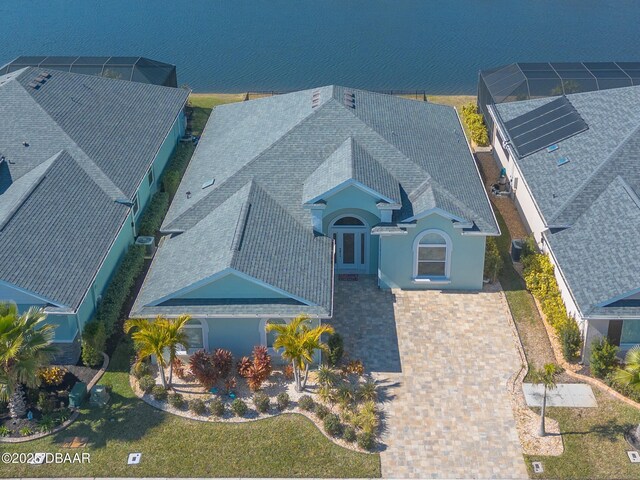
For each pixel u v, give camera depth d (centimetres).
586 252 3362
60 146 4059
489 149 5278
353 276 3844
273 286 3169
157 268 3475
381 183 3628
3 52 8238
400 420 2942
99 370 3234
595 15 9200
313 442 2850
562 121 4362
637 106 4050
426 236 3612
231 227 3444
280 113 4412
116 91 4853
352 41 8425
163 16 9675
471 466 2730
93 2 10450
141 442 2872
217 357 3125
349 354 3309
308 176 3803
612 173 3706
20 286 3094
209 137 4641
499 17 9244
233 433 2903
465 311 3572
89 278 3316
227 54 8038
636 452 2750
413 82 7094
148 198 4456
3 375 2712
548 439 2828
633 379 2672
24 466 2778
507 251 4062
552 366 2720
